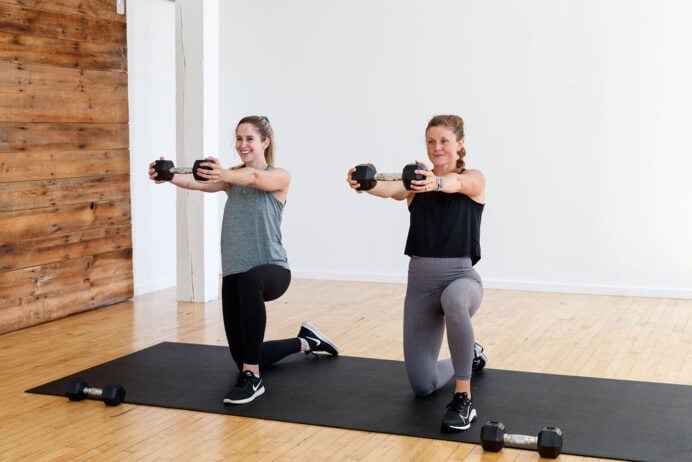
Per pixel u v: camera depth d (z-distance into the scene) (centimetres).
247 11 768
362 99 744
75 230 609
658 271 684
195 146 646
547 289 708
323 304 655
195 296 665
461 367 373
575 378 448
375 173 359
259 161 428
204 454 344
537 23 694
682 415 386
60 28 587
